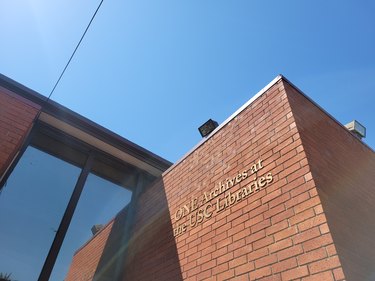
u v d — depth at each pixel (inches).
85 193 209.6
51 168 203.0
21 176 185.5
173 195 187.2
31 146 202.2
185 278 137.5
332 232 92.2
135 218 216.5
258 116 150.6
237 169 143.9
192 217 157.9
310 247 93.7
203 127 194.5
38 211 181.8
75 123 217.3
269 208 115.4
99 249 197.0
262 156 133.3
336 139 151.5
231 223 129.8
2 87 191.9
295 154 118.3
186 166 191.2
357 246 101.7
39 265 166.9
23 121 185.3
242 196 131.9
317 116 149.9
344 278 81.5
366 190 144.3
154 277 159.2
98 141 227.6
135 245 195.9
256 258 108.9
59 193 197.5
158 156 245.4
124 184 235.3
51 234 179.8
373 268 99.7
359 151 166.7
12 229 167.2
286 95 140.3
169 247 162.1
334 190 115.6
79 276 178.2
